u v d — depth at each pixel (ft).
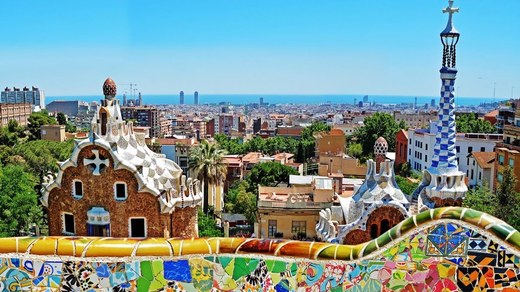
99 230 98.94
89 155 97.40
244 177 315.17
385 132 430.61
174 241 25.23
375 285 24.13
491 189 266.98
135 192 97.96
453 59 91.30
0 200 157.69
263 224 161.17
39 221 170.81
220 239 25.41
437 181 91.71
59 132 412.16
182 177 105.50
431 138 339.16
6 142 397.19
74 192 99.35
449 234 23.36
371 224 89.15
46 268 24.95
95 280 24.99
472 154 296.92
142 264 24.98
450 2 91.15
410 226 23.67
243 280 25.03
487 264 23.11
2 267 24.99
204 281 25.09
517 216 162.91
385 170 90.84
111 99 100.27
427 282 23.68
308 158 395.55
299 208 159.22
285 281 24.79
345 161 263.29
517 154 237.86
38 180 211.82
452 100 91.56
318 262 24.50
